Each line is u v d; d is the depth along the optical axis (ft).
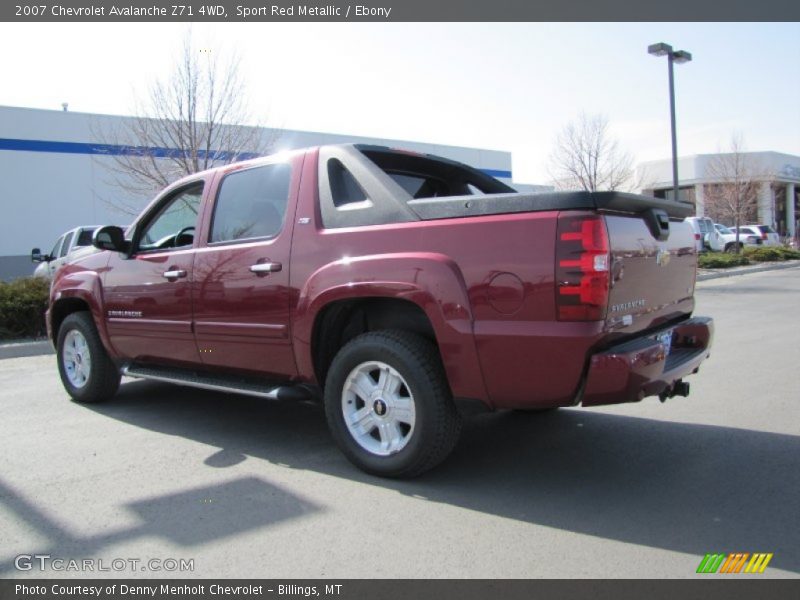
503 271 10.55
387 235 11.91
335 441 13.78
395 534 9.93
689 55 63.05
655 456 13.42
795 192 177.17
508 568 8.86
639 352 10.30
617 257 10.31
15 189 69.46
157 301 15.81
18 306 32.42
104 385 18.24
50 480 12.37
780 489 11.49
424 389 11.42
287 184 13.93
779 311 37.45
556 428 15.61
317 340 13.07
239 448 14.35
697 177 152.25
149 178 50.70
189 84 46.47
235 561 9.15
